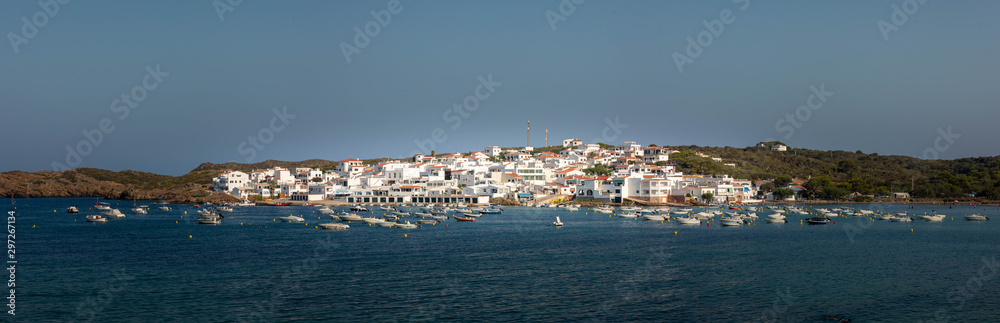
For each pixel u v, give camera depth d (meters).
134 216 193.62
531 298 71.12
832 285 78.81
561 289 75.81
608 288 76.56
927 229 155.25
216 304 67.81
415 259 97.12
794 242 122.62
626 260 97.38
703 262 95.81
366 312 64.81
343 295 71.88
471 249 109.31
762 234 139.38
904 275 85.56
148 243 116.56
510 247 112.38
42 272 84.75
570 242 120.88
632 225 163.75
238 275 83.00
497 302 69.12
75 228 148.88
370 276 82.75
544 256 101.19
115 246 111.69
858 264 94.50
